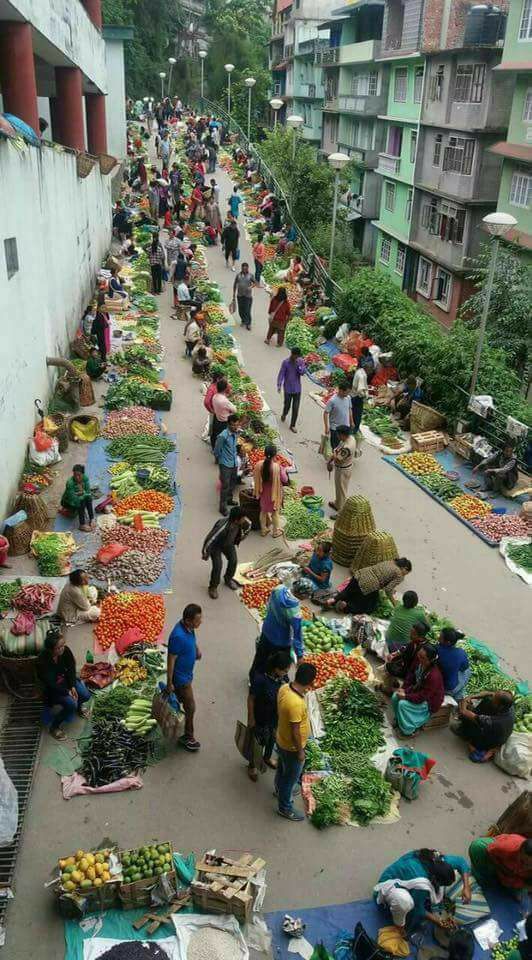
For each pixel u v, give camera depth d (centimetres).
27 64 1462
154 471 1341
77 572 912
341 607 1023
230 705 859
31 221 1317
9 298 1149
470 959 560
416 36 3453
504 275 2391
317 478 1417
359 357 1875
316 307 2342
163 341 2061
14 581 975
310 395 1800
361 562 1080
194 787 757
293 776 697
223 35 7656
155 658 896
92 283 2247
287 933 620
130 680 865
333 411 1379
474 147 2914
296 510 1266
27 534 1093
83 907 624
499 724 795
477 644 987
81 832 699
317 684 894
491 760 823
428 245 3422
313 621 999
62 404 1531
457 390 1556
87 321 1920
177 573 1087
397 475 1457
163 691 773
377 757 805
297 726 668
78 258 1966
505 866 656
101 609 979
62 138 2216
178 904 640
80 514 1157
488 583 1131
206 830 711
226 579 1058
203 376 1838
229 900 621
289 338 2109
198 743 802
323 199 3297
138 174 3609
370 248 4534
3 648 828
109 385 1723
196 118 5209
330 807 729
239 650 944
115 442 1429
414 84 3528
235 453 1218
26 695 842
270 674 730
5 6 1289
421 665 827
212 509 1262
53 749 784
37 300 1372
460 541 1241
